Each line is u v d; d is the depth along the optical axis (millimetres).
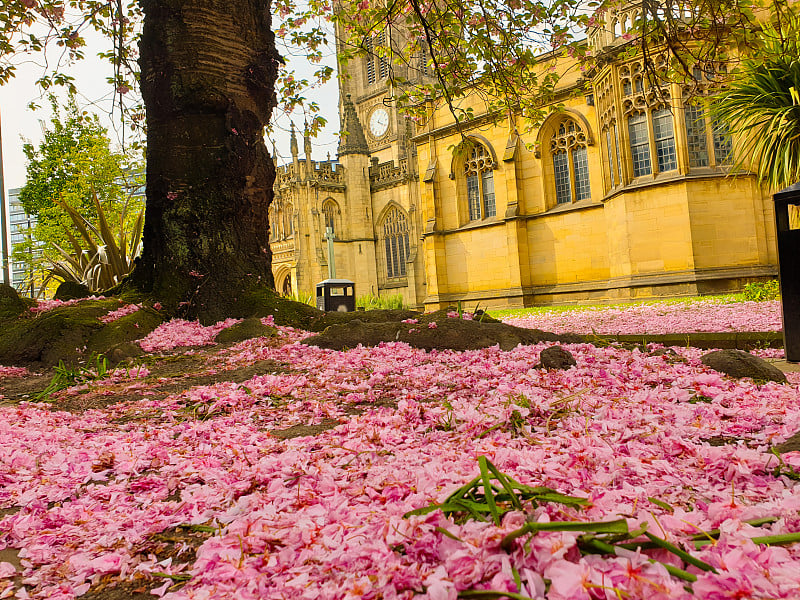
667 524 1349
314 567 1396
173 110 9203
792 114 10742
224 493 2225
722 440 2521
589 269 28859
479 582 1141
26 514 2301
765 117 11180
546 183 30703
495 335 6207
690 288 22281
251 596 1313
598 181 28344
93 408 4691
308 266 59062
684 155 22469
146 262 9539
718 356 4262
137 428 3762
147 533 1991
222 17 9188
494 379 4258
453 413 3180
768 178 11508
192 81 8977
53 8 9023
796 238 5082
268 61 9711
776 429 2480
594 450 2111
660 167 23547
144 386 5379
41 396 5234
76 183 25578
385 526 1439
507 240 31484
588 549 1185
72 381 5762
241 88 9375
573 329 11820
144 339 7766
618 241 25172
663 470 1934
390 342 6512
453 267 34969
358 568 1326
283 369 5660
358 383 4699
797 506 1484
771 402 2979
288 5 10664
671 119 23078
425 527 1348
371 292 61000
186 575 1589
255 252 9602
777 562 1178
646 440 2393
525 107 10422
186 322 8688
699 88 8188
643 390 3602
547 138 30609
